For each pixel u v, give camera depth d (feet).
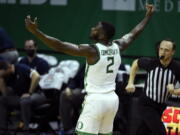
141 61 43.29
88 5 61.98
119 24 61.21
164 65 42.27
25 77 54.80
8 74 54.85
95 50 37.01
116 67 38.11
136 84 53.83
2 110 54.24
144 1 60.59
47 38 34.58
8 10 63.82
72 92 53.78
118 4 61.21
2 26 63.98
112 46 38.09
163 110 42.86
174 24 60.23
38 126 55.01
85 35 62.18
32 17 63.31
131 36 40.11
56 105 54.95
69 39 62.59
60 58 62.54
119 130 52.80
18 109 54.85
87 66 37.70
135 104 50.65
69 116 53.52
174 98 47.85
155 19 60.44
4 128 54.24
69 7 62.49
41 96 54.44
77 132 38.24
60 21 62.75
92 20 61.93
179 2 60.13
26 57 57.62
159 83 42.27
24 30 63.57
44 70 56.85
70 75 55.62
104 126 38.63
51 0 62.85
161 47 41.52
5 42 57.41
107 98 37.52
